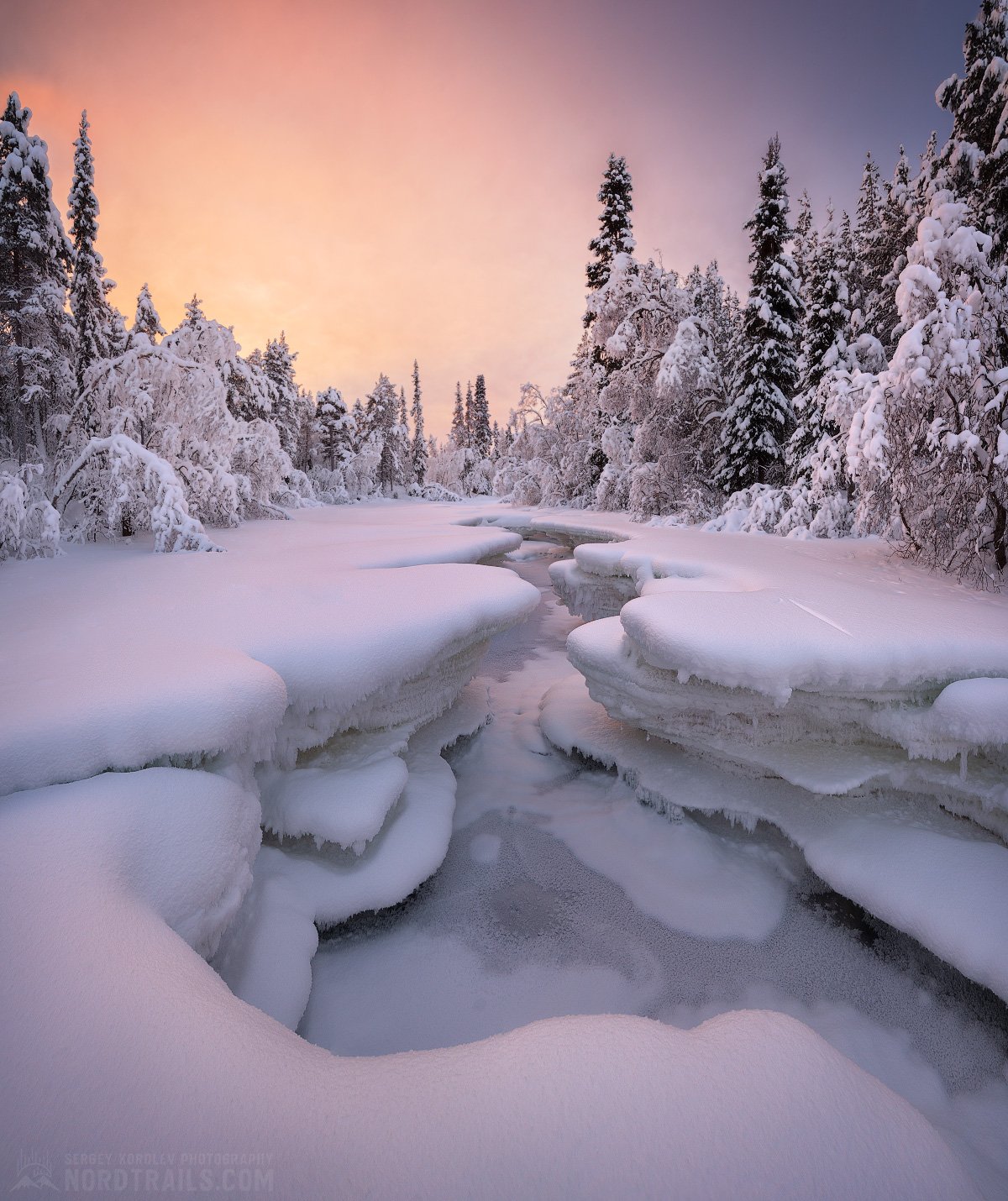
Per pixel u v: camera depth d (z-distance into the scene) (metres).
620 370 20.42
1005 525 7.14
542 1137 1.30
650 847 4.69
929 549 8.21
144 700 3.14
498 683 8.55
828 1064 1.53
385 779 4.29
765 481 17.20
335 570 7.46
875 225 20.44
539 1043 1.57
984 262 8.05
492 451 68.88
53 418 18.30
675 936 3.90
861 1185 1.24
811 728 4.49
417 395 68.94
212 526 14.43
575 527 17.70
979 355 7.41
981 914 3.25
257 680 3.56
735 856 4.57
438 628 5.00
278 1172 1.20
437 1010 3.37
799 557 8.78
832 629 4.34
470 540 11.07
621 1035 1.60
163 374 12.73
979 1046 3.10
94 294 20.42
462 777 5.84
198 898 2.40
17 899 1.97
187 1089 1.38
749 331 17.39
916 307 8.24
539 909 4.16
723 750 4.77
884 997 3.41
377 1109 1.36
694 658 4.23
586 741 5.98
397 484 52.34
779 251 16.97
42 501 9.30
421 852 4.23
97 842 2.31
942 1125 2.72
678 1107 1.38
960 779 3.88
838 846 4.03
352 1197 1.16
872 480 8.34
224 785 3.02
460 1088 1.42
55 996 1.62
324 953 3.72
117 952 1.80
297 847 4.04
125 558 9.05
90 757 2.85
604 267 26.11
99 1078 1.39
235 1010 1.69
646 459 20.23
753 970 3.64
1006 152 12.02
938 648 4.04
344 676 4.23
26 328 18.47
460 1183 1.19
